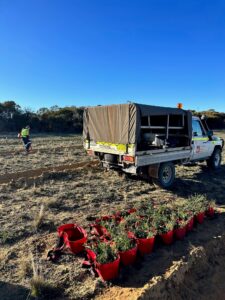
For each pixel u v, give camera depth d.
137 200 7.89
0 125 39.50
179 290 4.43
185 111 9.88
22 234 5.46
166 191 8.99
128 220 5.71
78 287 4.04
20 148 19.41
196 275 4.91
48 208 6.91
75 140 28.41
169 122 9.98
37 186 8.82
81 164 12.53
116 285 4.14
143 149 9.04
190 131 10.05
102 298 3.87
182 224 5.70
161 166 9.05
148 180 9.97
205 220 6.64
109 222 5.64
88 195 8.08
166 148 9.15
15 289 3.94
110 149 9.19
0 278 4.16
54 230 5.73
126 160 8.53
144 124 9.25
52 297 3.84
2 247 5.01
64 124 43.41
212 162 12.41
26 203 7.21
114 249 4.47
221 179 10.88
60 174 10.16
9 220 6.09
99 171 11.13
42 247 5.05
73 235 5.27
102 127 9.46
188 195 8.63
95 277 4.25
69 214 6.62
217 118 50.81
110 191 8.59
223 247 5.80
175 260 4.85
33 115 43.19
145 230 5.29
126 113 8.45
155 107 8.69
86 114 10.27
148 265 4.66
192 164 13.33
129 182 9.74
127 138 8.44
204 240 5.65
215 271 5.16
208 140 11.62
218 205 7.83
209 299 4.59
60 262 4.57
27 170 11.23
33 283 3.87
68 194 8.05
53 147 19.81
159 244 5.36
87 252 4.58
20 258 4.67
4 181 9.36
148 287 4.07
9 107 41.12
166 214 6.30
